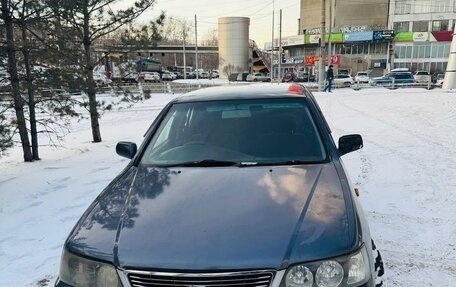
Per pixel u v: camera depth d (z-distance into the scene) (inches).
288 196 98.7
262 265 77.5
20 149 390.9
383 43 2773.1
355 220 90.2
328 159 123.6
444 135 374.6
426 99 760.3
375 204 196.2
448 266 137.5
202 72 2876.5
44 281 138.9
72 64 346.3
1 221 194.5
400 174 246.4
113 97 598.9
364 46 2824.8
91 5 358.6
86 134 471.8
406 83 1231.5
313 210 91.9
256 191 102.2
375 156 297.1
